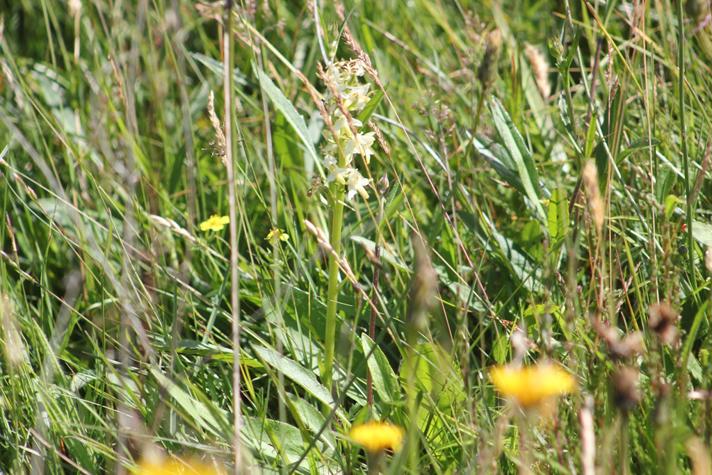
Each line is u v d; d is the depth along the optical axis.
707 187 3.91
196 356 3.42
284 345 3.40
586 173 2.42
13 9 6.24
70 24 5.54
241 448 2.48
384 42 5.50
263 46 4.66
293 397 2.97
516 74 4.83
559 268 3.55
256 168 4.66
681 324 3.22
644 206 3.56
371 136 2.98
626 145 3.85
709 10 3.87
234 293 2.52
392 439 2.28
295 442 2.89
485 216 4.04
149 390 3.04
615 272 3.18
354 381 3.18
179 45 3.50
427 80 5.09
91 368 3.61
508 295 3.64
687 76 4.33
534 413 2.36
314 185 3.03
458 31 5.74
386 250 3.65
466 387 2.61
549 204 3.49
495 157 3.86
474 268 3.24
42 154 4.80
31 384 2.96
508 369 2.00
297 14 5.94
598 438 2.49
